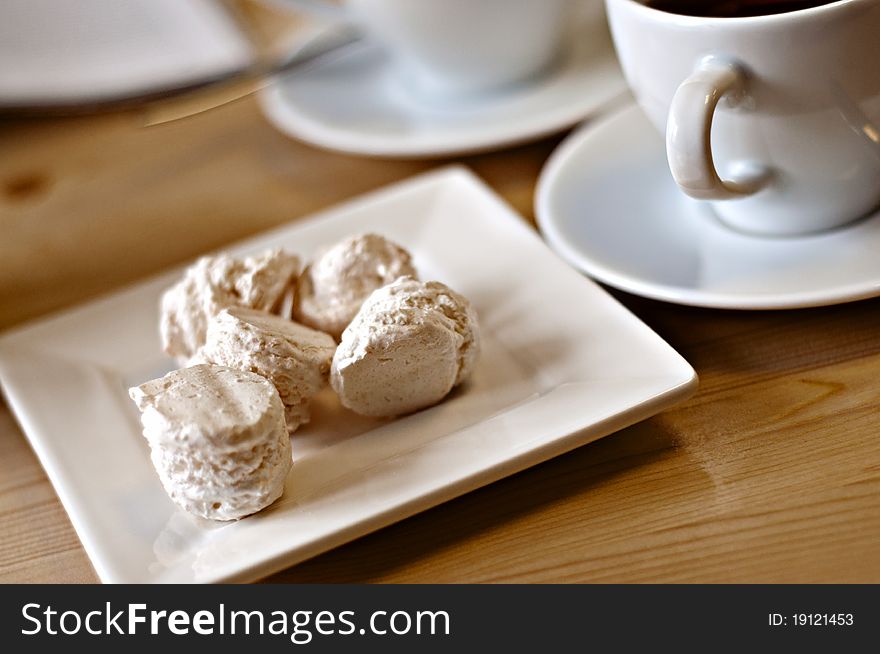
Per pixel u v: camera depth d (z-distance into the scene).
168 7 0.58
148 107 0.57
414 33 0.52
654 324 0.42
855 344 0.39
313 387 0.38
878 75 0.38
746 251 0.41
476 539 0.36
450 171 0.48
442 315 0.38
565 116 0.50
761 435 0.37
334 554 0.36
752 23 0.37
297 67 0.58
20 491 0.40
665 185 0.45
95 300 0.46
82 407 0.41
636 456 0.37
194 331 0.41
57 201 0.55
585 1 0.53
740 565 0.34
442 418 0.38
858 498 0.34
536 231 0.47
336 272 0.41
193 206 0.53
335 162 0.54
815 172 0.40
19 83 0.57
